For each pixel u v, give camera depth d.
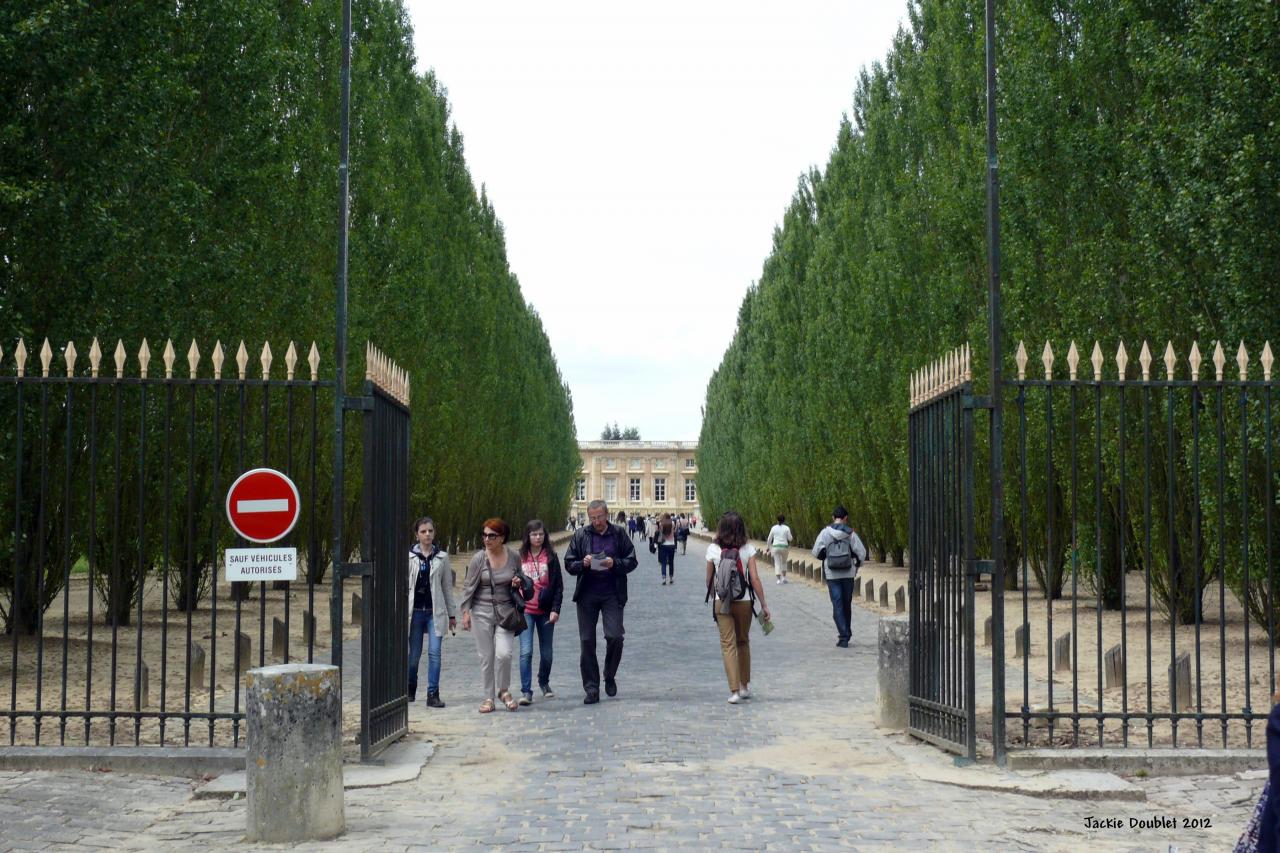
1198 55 15.51
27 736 10.18
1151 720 8.84
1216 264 15.94
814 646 18.84
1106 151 19.67
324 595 27.14
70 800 7.77
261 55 20.02
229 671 14.68
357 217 28.72
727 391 83.62
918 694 10.21
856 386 35.78
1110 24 19.84
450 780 8.70
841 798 7.89
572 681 14.84
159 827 7.25
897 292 30.80
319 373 24.50
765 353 62.50
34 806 7.57
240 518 8.63
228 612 22.69
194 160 19.56
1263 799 3.59
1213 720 10.88
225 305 20.02
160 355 17.55
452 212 42.28
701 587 37.62
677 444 163.00
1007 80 21.34
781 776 8.65
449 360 37.00
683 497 162.25
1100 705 8.88
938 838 6.81
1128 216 19.36
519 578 12.41
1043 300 20.84
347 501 27.08
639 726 11.04
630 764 9.16
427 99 39.59
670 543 39.38
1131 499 18.88
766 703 12.56
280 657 15.97
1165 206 16.77
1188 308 16.80
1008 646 17.16
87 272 15.20
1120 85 20.30
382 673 9.73
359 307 26.17
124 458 17.81
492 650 12.30
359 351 25.78
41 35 13.35
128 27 15.18
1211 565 17.98
